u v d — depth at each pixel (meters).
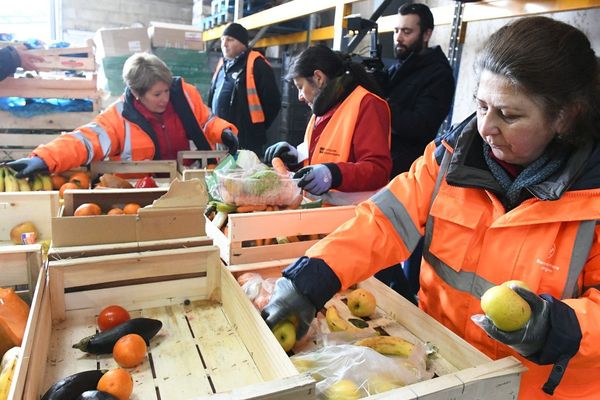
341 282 1.03
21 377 0.74
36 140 2.90
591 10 2.60
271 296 1.08
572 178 0.86
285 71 5.08
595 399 0.92
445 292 1.09
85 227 1.18
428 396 0.78
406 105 2.68
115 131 2.39
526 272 0.93
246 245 1.42
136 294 1.19
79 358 0.99
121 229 1.21
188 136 2.64
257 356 0.98
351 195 1.86
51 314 1.11
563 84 0.76
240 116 3.82
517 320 0.74
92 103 3.02
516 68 0.76
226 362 1.00
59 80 2.88
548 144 0.90
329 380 0.87
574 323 0.75
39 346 0.90
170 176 2.39
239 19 4.39
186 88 2.70
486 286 1.00
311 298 0.99
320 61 1.94
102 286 1.16
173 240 1.25
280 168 1.83
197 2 5.77
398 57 2.82
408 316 1.17
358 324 1.17
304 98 2.07
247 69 3.75
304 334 1.01
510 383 0.86
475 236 1.03
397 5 4.25
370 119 1.90
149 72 2.31
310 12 3.16
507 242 0.96
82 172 2.24
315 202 1.67
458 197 1.05
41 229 1.60
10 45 2.96
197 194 1.27
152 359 1.00
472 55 3.58
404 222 1.09
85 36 7.47
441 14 2.97
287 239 1.46
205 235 1.30
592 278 0.87
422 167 1.14
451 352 1.03
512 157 0.89
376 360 0.91
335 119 1.97
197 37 5.39
